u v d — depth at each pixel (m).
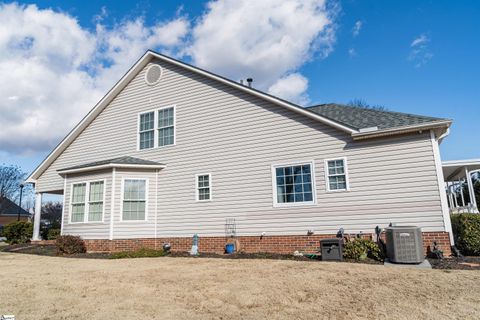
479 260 9.12
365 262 9.56
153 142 15.41
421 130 10.23
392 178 10.50
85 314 5.14
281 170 12.34
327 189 11.37
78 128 17.55
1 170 50.16
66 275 8.28
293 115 12.38
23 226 20.36
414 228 9.09
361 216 10.75
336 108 14.21
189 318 4.93
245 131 13.27
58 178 18.11
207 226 13.37
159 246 14.13
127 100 16.66
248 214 12.63
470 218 10.00
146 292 6.42
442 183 9.88
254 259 10.62
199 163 14.05
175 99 15.26
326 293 6.17
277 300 5.79
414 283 6.80
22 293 6.46
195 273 8.16
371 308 5.35
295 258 10.60
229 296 6.04
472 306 5.38
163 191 14.60
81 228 14.35
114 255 12.08
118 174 14.05
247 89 13.23
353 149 11.20
